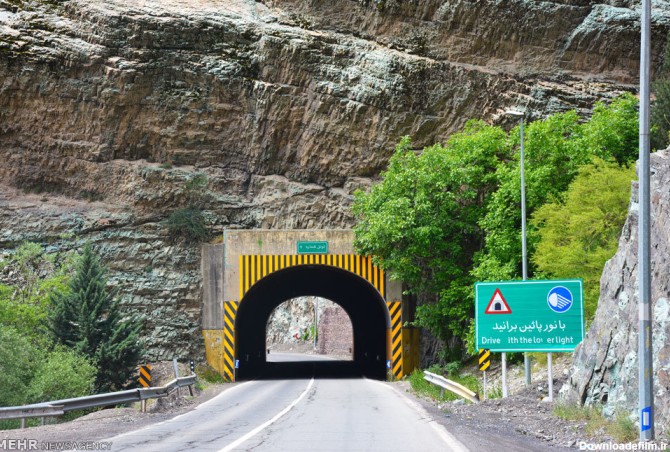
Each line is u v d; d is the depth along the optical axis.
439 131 41.41
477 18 43.47
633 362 15.48
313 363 62.09
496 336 21.28
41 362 28.64
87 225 38.00
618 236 24.33
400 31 43.41
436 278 35.19
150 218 39.03
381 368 51.44
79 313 31.47
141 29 39.62
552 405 19.31
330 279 50.12
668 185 16.12
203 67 40.03
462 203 36.50
